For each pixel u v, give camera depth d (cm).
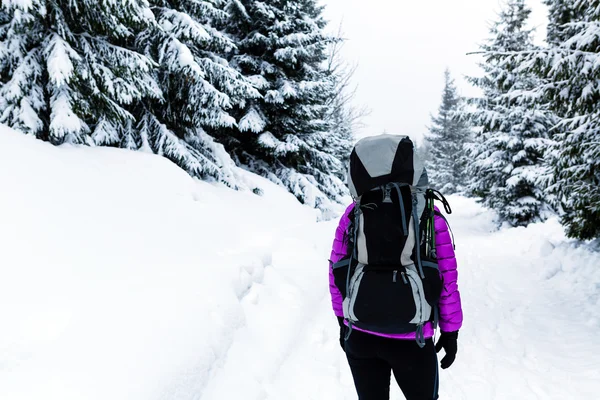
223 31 1194
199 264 398
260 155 1294
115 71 588
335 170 1521
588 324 440
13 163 374
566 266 668
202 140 898
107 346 223
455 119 1727
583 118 574
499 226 1620
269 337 340
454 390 302
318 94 1252
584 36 502
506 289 619
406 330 162
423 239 165
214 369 260
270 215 829
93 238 363
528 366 348
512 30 1694
